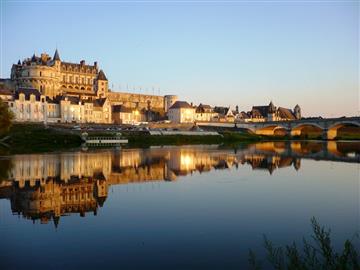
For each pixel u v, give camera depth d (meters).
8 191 42.81
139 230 27.86
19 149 109.62
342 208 34.62
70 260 22.06
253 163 72.88
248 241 25.38
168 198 39.22
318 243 24.53
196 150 112.38
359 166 67.44
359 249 23.19
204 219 30.98
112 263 21.66
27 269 20.83
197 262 21.80
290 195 40.81
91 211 33.69
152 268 20.91
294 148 123.56
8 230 27.80
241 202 37.28
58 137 137.62
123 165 68.69
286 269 20.14
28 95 173.62
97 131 153.75
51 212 33.22
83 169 62.41
